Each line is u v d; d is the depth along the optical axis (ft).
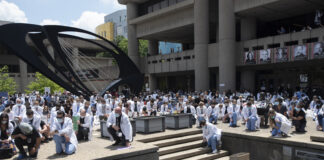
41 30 65.31
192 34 123.95
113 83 75.15
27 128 22.16
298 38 73.10
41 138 25.26
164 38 134.72
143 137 32.91
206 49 93.45
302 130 34.35
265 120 39.99
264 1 76.13
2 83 117.19
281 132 32.35
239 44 87.10
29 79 153.69
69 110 38.75
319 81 80.94
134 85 80.79
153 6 122.42
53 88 114.42
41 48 69.67
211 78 124.16
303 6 81.41
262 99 58.75
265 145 32.22
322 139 28.02
